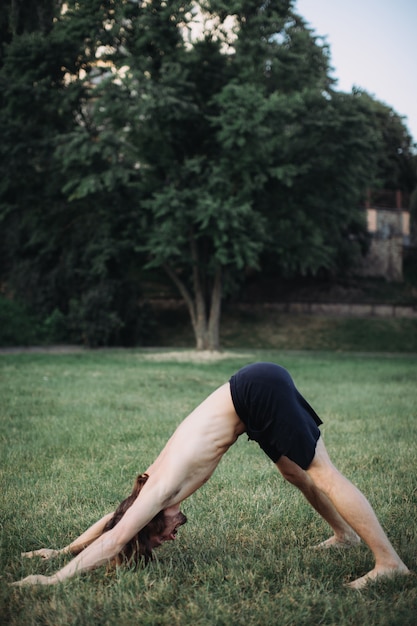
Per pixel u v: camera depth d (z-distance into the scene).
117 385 12.05
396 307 34.88
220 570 3.06
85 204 22.72
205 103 21.59
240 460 5.79
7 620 2.60
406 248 43.22
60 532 3.71
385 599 2.72
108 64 20.67
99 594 2.77
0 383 11.98
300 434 3.01
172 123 20.88
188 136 22.00
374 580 2.91
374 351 28.34
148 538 3.04
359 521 2.98
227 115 18.98
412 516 4.02
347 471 5.31
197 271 24.09
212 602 2.69
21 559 3.24
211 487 4.79
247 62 20.31
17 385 11.68
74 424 7.56
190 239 22.95
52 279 27.64
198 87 21.41
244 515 4.09
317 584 2.92
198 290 24.33
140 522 2.96
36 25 19.62
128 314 27.39
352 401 10.05
